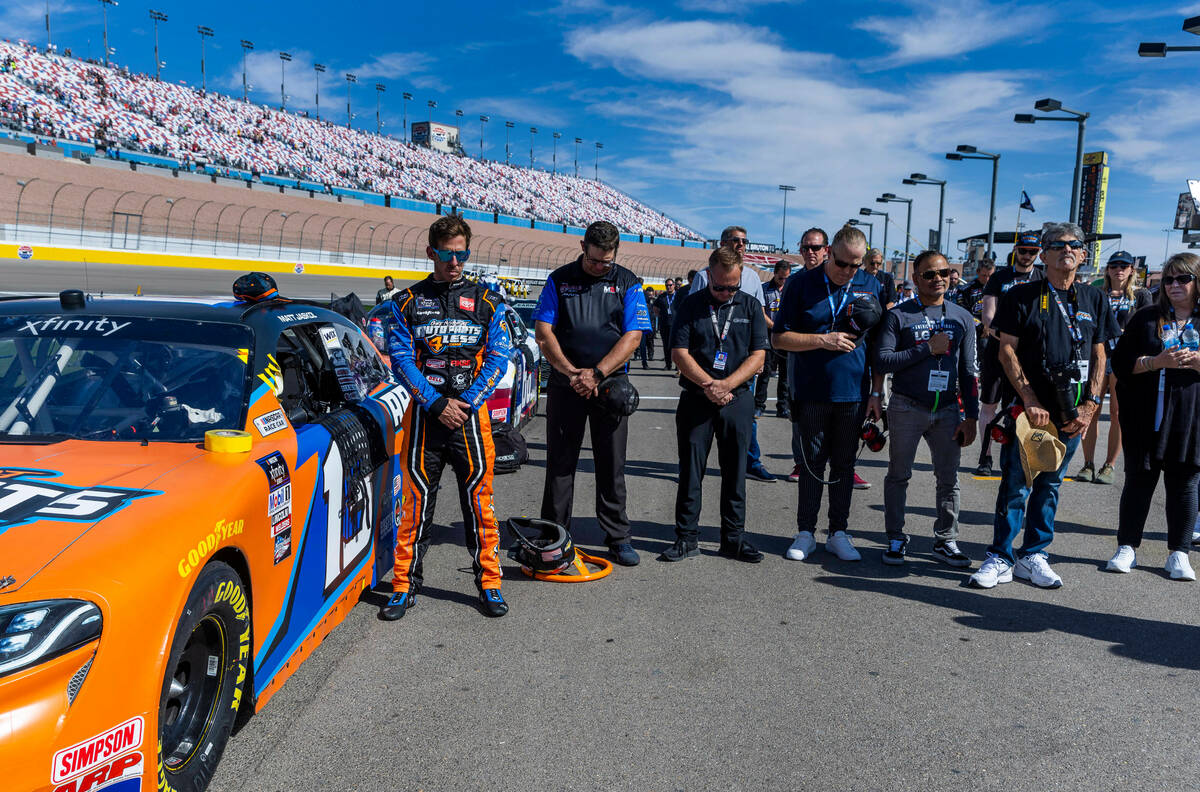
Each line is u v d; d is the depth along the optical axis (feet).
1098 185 221.66
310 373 10.87
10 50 209.26
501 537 16.30
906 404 14.66
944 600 13.28
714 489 21.01
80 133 184.24
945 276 14.40
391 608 11.93
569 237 287.28
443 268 11.90
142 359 9.19
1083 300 13.70
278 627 8.71
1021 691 10.09
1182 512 14.37
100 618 5.70
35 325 9.53
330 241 178.50
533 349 29.63
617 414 13.97
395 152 310.24
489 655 10.79
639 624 12.00
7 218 122.72
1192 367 13.37
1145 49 41.65
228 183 188.96
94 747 5.64
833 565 15.02
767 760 8.43
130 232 138.51
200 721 7.22
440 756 8.33
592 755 8.44
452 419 11.57
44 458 7.73
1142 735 9.07
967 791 7.95
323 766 8.07
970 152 75.15
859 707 9.61
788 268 25.59
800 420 15.42
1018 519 14.08
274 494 8.41
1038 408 13.37
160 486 7.25
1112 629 12.12
